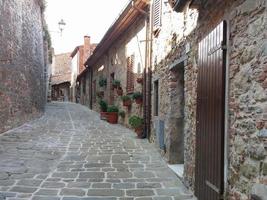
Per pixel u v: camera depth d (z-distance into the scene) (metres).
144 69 10.53
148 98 10.05
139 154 8.00
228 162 3.62
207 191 4.22
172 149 7.00
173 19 6.99
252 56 3.08
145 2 10.20
